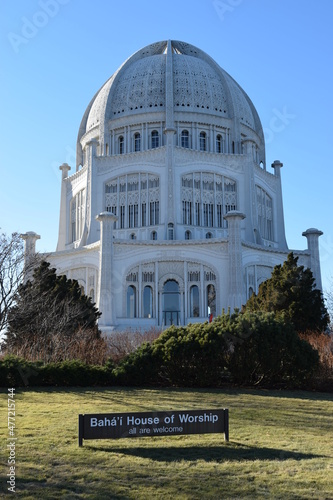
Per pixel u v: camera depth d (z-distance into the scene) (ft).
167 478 39.88
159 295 193.67
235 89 267.39
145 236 220.23
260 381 92.94
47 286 149.48
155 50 280.10
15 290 138.82
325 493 37.09
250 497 36.17
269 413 67.31
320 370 95.45
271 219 253.85
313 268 216.95
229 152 248.52
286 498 36.04
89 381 91.56
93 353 110.83
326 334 137.80
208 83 253.65
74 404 70.44
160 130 241.76
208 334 91.61
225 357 92.48
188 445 50.08
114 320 185.06
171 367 91.04
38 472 40.11
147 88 248.52
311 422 62.44
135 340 137.28
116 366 95.40
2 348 127.03
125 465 42.70
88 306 155.63
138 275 193.67
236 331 91.81
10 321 130.82
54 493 35.81
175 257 194.70
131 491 36.78
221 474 41.11
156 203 223.30
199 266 194.49
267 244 243.60
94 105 273.13
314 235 219.61
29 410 65.16
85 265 203.82
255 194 234.79
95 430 48.16
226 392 85.35
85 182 239.71
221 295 190.29
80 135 276.82
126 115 244.63
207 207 228.22
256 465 43.52
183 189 224.94
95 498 35.06
